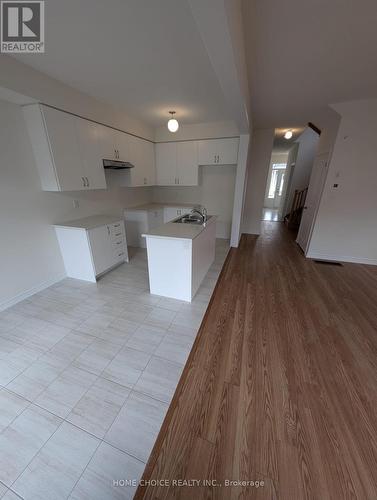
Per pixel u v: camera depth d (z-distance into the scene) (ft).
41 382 5.00
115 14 4.65
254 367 5.48
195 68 6.98
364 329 7.02
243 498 3.21
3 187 7.34
